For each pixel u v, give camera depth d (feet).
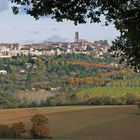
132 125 329.31
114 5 40.11
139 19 41.55
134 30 43.11
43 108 515.91
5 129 276.82
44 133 284.00
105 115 411.75
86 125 350.64
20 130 281.13
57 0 38.88
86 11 40.19
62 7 39.04
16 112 472.85
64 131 320.29
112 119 376.07
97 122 363.76
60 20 39.70
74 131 319.27
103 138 271.69
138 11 41.11
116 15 41.86
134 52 58.18
